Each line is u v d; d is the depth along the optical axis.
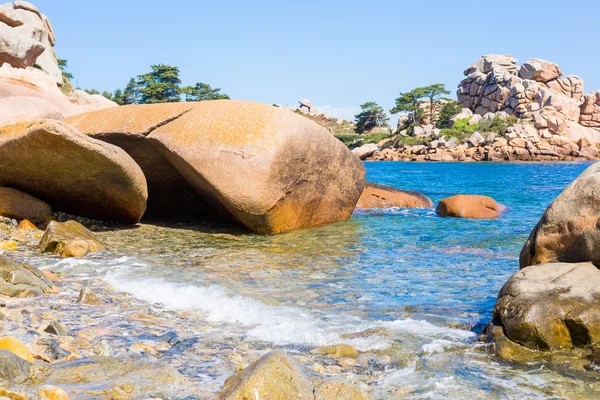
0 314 5.68
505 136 89.69
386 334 5.67
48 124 10.52
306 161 12.73
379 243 11.09
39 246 9.82
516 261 9.34
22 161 11.52
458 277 8.25
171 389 4.09
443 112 115.75
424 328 5.89
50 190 12.41
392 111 128.75
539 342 5.13
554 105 99.31
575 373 4.71
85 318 5.95
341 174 13.87
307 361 4.91
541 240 6.45
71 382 4.08
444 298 7.12
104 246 10.31
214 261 9.27
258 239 11.57
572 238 6.23
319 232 12.51
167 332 5.52
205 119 12.55
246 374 4.00
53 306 6.33
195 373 4.50
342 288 7.60
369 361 4.97
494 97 109.50
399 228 13.12
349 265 9.05
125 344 5.16
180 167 12.75
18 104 17.53
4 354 4.13
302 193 12.85
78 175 11.65
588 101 100.19
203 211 14.91
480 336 5.58
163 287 7.43
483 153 87.81
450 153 90.31
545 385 4.48
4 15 36.00
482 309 6.63
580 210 6.27
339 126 155.62
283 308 6.61
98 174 11.57
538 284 5.64
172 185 14.38
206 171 12.02
